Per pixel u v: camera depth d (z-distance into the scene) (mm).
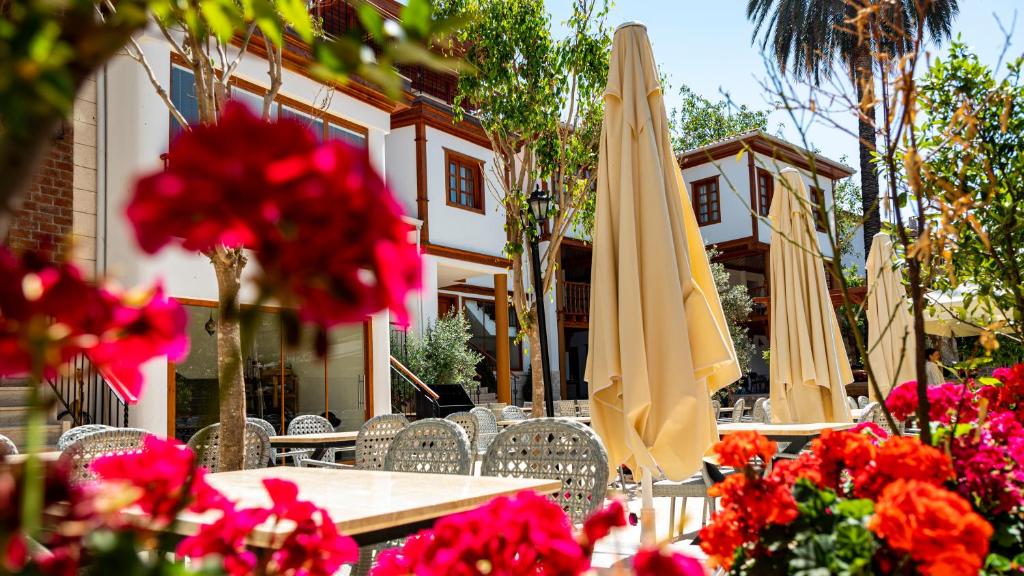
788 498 1604
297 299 674
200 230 655
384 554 1540
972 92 3389
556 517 1311
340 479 3209
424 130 16719
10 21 614
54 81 589
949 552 1245
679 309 4121
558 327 21469
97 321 712
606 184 4566
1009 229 3182
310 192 643
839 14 17484
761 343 26250
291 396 11062
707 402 4258
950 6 16328
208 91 4922
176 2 914
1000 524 1804
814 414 7105
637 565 1031
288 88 11234
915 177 1931
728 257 23703
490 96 10500
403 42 797
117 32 644
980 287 3488
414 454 4043
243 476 3359
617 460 4305
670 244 4250
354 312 682
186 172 640
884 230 3080
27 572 720
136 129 9430
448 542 1277
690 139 32531
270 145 662
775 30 19672
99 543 713
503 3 10383
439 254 16500
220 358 4434
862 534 1465
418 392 13516
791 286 7332
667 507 6785
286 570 1180
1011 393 3068
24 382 8094
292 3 903
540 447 3422
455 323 15961
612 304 4289
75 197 9328
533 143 10781
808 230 2100
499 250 18234
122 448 4203
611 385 4340
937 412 2568
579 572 1190
